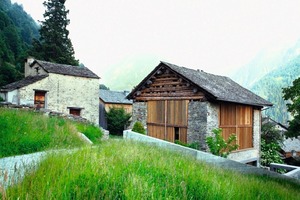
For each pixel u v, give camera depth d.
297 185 9.91
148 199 2.81
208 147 14.28
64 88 27.44
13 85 26.00
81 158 4.05
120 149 5.71
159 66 17.02
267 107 19.77
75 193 2.73
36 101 25.72
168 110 16.58
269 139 24.77
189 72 17.44
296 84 11.88
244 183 5.47
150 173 3.77
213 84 16.92
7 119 8.97
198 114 14.89
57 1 47.47
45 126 9.59
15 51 52.75
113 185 3.00
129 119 34.91
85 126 12.88
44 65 27.31
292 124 12.55
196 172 4.38
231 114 16.48
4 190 2.52
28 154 7.02
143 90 18.30
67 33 47.81
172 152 8.16
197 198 3.36
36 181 2.91
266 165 20.17
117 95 41.78
